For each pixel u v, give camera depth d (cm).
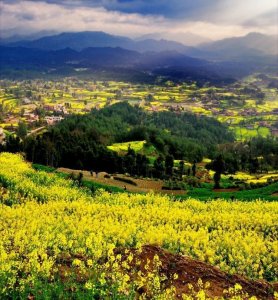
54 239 3250
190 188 10544
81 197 6956
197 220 5034
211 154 18625
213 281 2512
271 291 2489
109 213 5291
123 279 2298
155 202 6638
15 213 4722
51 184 8019
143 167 12900
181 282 2467
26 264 2491
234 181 12400
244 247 3603
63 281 2383
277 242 3922
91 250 2903
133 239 3681
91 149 13812
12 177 7544
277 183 9656
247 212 5947
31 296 2234
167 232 3850
